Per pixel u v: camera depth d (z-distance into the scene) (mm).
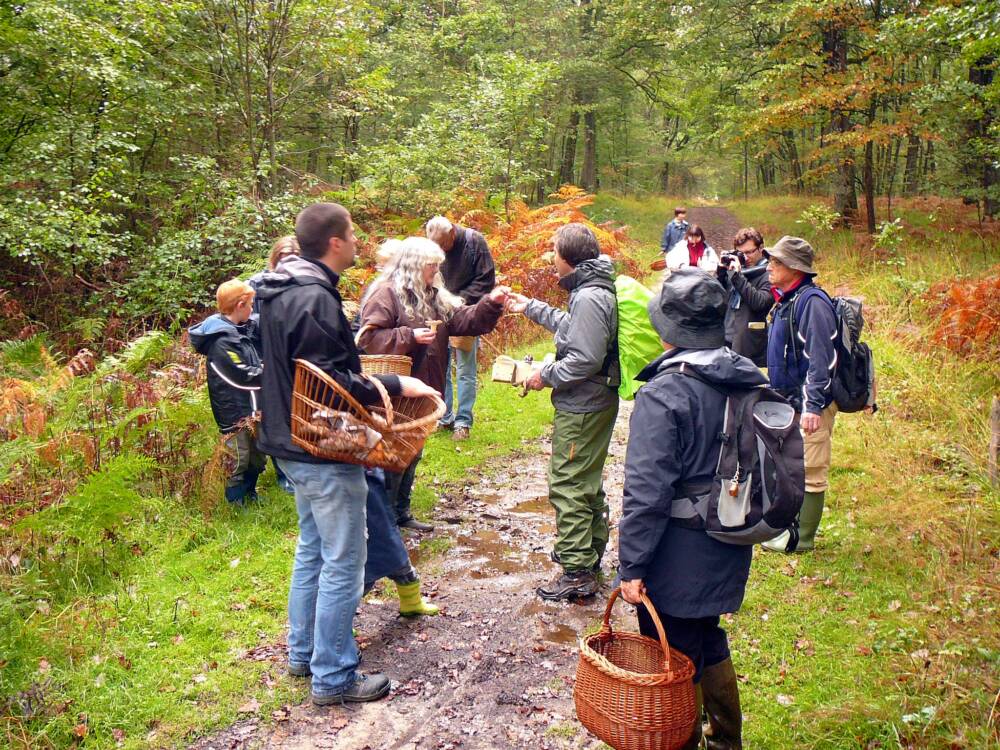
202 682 3510
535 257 12969
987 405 6695
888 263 12930
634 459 2562
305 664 3570
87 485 4391
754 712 3299
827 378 4387
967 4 9430
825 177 20750
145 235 13141
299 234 3213
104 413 5633
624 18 26000
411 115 22406
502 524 5441
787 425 2512
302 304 3078
